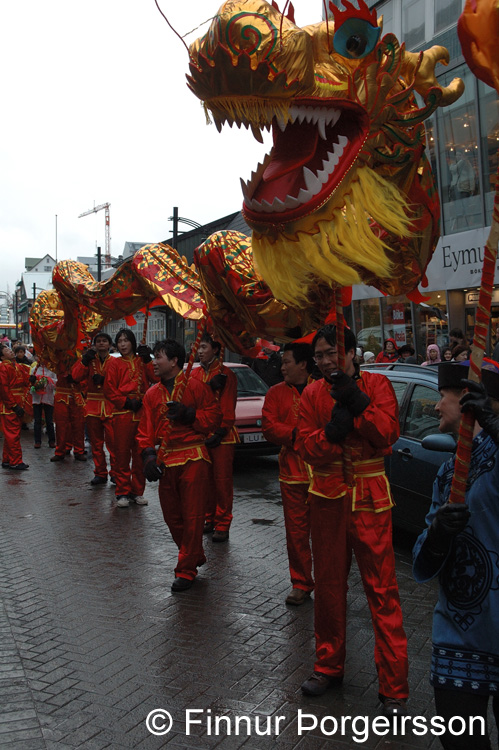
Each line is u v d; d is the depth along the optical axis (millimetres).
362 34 3160
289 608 4875
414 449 5934
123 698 3602
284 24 2988
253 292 5023
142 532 7023
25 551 6332
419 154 3844
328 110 3240
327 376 3479
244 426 10172
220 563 5945
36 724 3312
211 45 2977
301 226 3189
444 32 13617
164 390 5383
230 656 4098
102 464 9641
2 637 4379
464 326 14133
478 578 2297
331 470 3553
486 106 13070
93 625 4578
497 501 2318
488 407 2260
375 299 16750
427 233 4195
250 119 3127
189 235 25891
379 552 3438
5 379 10719
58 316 11344
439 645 2352
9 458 10945
